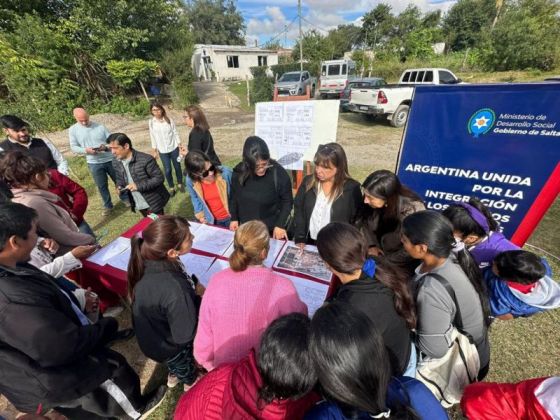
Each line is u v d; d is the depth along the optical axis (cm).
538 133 216
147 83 1452
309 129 345
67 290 157
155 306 137
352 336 73
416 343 139
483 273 177
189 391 99
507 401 98
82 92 1126
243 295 114
